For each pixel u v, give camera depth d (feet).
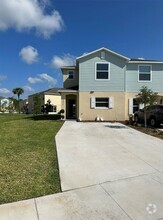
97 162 23.95
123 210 14.12
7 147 30.19
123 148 30.96
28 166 22.21
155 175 20.26
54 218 13.24
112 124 61.00
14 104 185.57
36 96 143.84
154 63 72.02
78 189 17.16
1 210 14.08
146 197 15.90
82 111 70.13
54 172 20.67
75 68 79.97
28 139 36.35
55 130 47.32
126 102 71.46
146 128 53.62
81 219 13.14
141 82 72.02
